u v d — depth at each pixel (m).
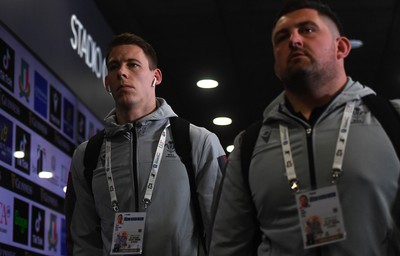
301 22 2.16
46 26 5.03
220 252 2.29
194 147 2.89
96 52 6.45
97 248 3.00
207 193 2.85
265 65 8.34
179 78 8.76
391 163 2.01
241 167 2.24
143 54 3.01
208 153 2.90
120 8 6.95
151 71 3.04
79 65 5.81
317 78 2.13
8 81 4.35
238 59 8.20
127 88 2.92
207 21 7.26
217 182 2.88
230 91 9.14
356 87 2.17
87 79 6.05
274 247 2.14
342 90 2.16
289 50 2.14
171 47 7.93
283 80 2.18
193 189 2.87
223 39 7.68
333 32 2.20
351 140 2.05
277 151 2.14
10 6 4.38
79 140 5.84
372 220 1.97
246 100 9.45
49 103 5.10
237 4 6.87
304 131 2.12
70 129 5.58
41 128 4.89
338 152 2.04
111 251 2.77
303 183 2.06
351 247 1.96
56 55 5.22
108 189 2.89
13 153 4.36
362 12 7.05
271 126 2.22
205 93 9.21
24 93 4.61
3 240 4.13
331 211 1.98
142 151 2.90
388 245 1.98
